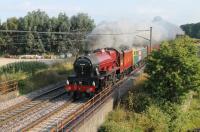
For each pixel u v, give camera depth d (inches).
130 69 1793.8
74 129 829.8
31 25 3732.8
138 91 1326.3
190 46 1362.0
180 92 1284.4
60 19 3826.3
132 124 1088.2
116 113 1123.9
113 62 1430.9
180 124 1201.4
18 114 986.1
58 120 939.3
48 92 1286.9
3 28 3806.6
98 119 1006.4
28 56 3398.1
